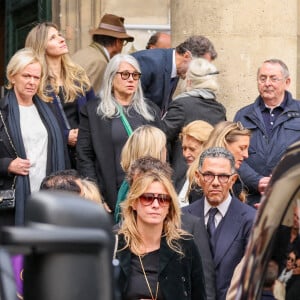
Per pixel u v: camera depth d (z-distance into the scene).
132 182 12.23
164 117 17.64
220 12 21.05
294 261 8.35
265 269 8.34
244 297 8.29
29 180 16.53
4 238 5.27
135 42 26.88
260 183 16.98
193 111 17.69
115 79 16.88
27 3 27.17
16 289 5.51
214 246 13.80
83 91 17.77
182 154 17.12
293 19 21.48
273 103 17.80
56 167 16.81
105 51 21.08
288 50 21.42
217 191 13.89
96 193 12.47
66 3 26.66
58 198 5.37
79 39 26.75
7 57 28.06
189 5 21.22
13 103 16.66
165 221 12.12
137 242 12.02
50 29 17.62
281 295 8.34
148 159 12.30
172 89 20.14
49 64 17.59
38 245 5.23
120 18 21.20
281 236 8.34
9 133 16.52
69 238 5.25
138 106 17.03
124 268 11.95
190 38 19.62
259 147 17.66
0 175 16.44
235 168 14.16
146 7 26.92
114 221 16.53
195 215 14.04
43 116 16.86
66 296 5.22
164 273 11.99
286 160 8.34
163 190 11.99
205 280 13.54
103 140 16.77
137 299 11.96
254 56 21.14
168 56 20.06
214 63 21.16
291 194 8.30
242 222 13.88
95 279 5.25
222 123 15.59
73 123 17.58
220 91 21.08
